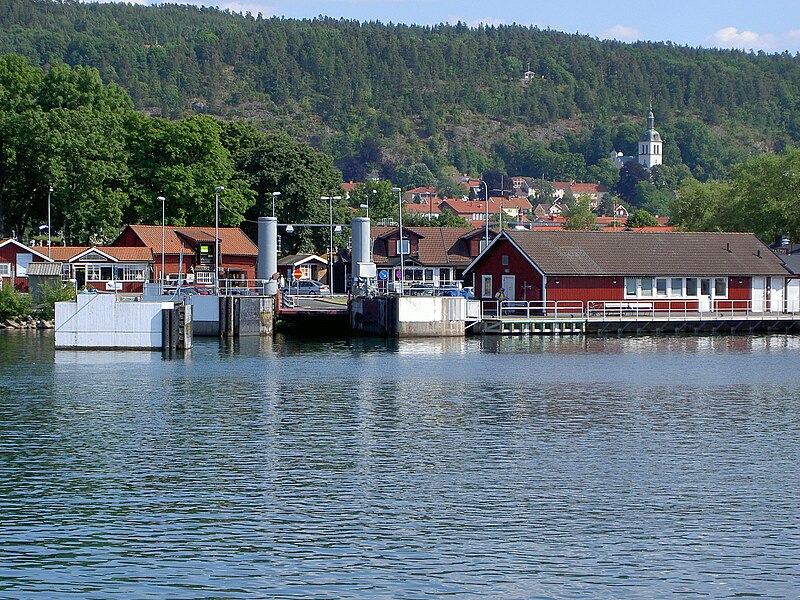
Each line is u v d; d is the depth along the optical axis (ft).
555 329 356.18
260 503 133.49
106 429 179.52
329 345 325.62
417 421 188.03
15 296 389.60
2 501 134.10
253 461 155.53
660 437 173.27
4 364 270.46
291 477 146.30
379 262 503.61
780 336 361.10
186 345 304.71
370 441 169.99
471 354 301.02
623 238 378.32
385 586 106.32
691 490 139.23
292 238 536.83
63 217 495.00
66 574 109.29
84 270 445.78
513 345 326.44
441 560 113.29
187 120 496.23
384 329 348.59
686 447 165.27
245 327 349.61
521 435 174.91
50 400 210.59
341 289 531.50
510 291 367.66
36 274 395.55
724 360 286.46
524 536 120.67
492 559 113.50
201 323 349.82
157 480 144.66
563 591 105.19
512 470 150.00
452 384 236.63
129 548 116.88
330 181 562.25
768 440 170.81
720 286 376.07
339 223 545.85
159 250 460.14
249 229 540.11
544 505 132.46
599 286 361.92
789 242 461.78
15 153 465.88
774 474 147.74
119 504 132.87
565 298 358.84
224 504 132.98
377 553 115.34
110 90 504.02
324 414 195.21
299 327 363.97
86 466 152.35
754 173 525.34
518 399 214.07
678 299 370.73
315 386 232.53
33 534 121.39
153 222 491.72
